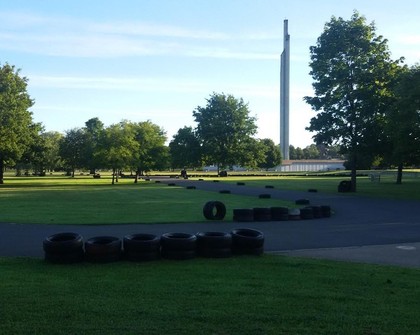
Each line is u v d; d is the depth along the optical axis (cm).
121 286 772
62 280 819
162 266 955
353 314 624
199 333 540
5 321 579
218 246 1048
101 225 1681
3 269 920
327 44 4144
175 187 4684
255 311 629
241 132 9619
